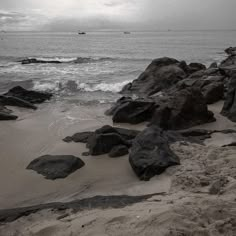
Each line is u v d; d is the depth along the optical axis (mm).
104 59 38406
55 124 12320
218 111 13008
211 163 7414
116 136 9070
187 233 4211
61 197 6656
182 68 20953
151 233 4258
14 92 16891
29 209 5824
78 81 21422
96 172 7844
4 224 5340
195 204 5004
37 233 4777
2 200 6590
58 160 8172
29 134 11102
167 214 4625
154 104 12328
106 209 5496
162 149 7863
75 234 4539
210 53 47594
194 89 11703
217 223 4387
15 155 9133
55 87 20141
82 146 9664
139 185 6973
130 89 19219
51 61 36188
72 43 85188
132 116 12086
